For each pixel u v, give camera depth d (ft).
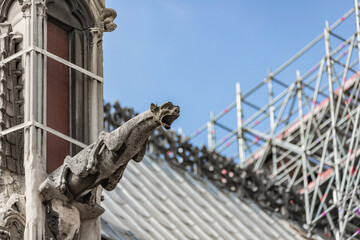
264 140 143.64
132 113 103.19
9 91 53.01
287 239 110.63
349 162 125.29
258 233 107.04
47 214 50.06
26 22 54.44
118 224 87.15
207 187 110.52
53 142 53.42
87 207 51.98
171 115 45.44
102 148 48.47
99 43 57.72
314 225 116.47
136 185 99.76
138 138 47.14
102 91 56.70
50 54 54.19
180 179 107.34
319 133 132.77
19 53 53.67
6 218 49.14
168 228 94.17
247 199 113.60
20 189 50.75
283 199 116.26
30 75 52.90
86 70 56.24
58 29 56.90
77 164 49.55
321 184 128.88
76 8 57.52
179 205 101.14
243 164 128.26
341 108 140.77
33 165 50.75
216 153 113.60
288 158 145.28
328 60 133.69
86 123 55.47
